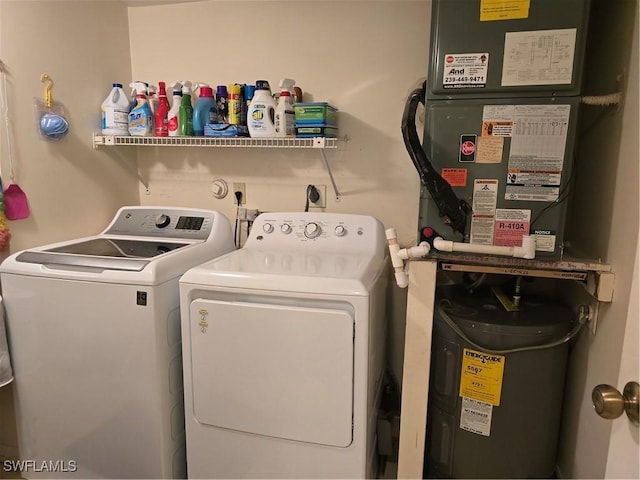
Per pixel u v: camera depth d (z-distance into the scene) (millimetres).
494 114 1307
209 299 1436
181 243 1819
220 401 1458
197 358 1458
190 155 2246
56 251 1663
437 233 1405
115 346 1497
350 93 1989
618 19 1364
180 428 1628
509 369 1486
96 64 2027
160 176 2307
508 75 1277
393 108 1952
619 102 1313
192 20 2135
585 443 1480
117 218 2037
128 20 2211
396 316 2068
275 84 2070
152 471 1555
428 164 1345
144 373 1484
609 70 1421
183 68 2178
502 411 1518
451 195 1342
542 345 1453
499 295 1740
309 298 1339
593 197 1510
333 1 1955
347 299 1309
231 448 1486
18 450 1830
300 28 2008
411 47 1903
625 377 764
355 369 1329
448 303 1642
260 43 2062
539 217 1323
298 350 1353
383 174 2004
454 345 1558
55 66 1821
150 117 2012
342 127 2020
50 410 1636
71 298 1513
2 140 1632
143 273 1440
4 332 1611
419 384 1494
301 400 1378
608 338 1326
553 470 1608
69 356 1559
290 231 1835
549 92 1270
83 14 1943
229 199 2223
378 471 1849
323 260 1610
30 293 1561
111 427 1568
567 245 1667
